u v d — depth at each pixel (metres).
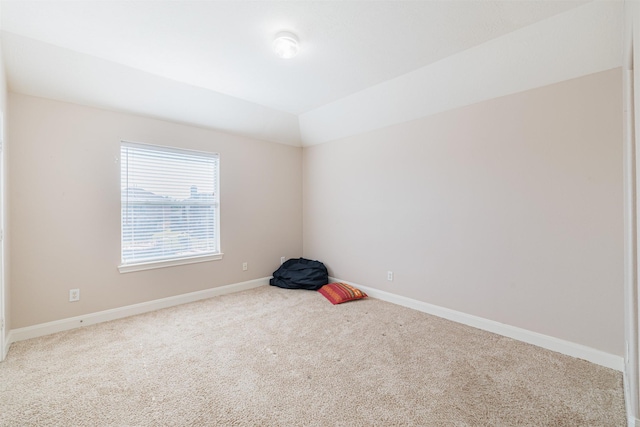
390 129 3.42
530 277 2.39
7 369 2.00
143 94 2.88
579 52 2.03
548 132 2.28
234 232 3.89
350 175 3.91
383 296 3.54
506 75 2.37
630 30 1.45
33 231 2.51
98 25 1.98
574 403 1.66
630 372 1.54
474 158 2.71
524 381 1.87
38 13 1.84
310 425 1.50
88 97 2.71
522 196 2.42
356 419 1.54
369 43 2.21
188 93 3.03
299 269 4.15
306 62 2.50
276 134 4.16
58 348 2.30
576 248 2.17
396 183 3.37
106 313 2.88
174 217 3.40
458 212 2.83
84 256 2.77
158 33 2.07
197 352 2.25
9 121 2.38
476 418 1.55
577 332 2.17
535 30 2.02
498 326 2.57
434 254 3.03
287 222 4.48
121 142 3.00
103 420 1.53
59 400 1.68
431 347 2.33
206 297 3.61
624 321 1.96
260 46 2.24
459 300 2.85
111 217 2.92
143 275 3.13
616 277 2.01
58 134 2.63
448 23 1.97
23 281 2.47
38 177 2.54
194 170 3.55
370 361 2.12
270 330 2.67
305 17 1.90
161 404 1.65
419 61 2.49
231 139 3.85
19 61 2.24
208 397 1.72
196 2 1.75
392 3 1.77
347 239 3.98
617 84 1.99
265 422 1.52
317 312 3.12
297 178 4.60
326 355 2.21
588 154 2.11
